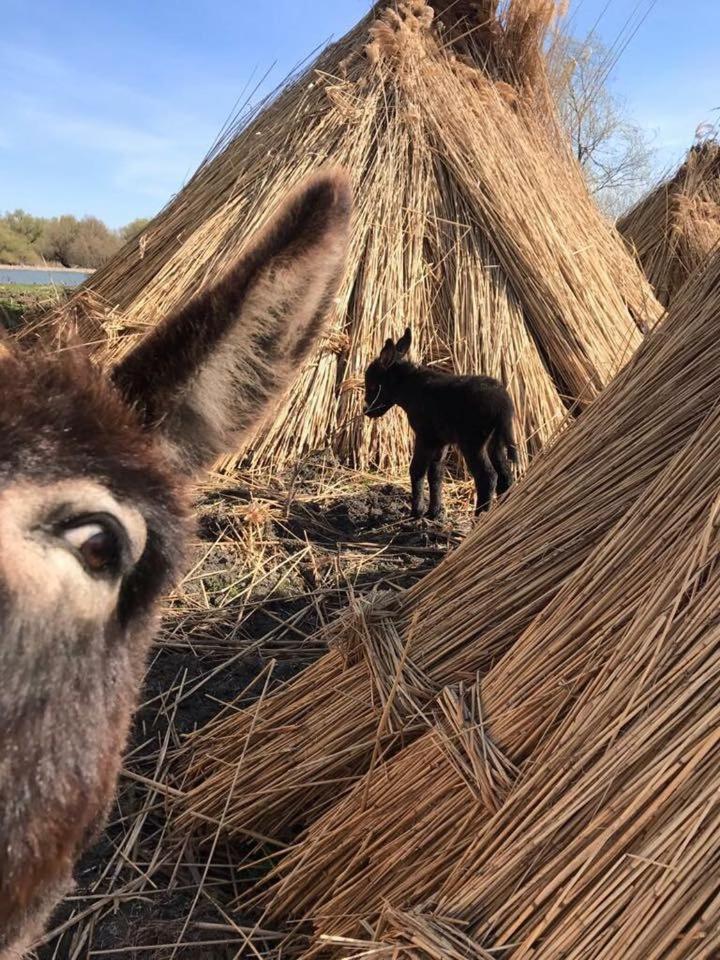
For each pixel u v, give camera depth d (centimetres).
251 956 284
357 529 646
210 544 573
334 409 784
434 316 847
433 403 658
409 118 899
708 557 237
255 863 313
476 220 881
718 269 328
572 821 223
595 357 832
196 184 938
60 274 2161
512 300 857
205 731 377
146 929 290
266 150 898
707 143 1495
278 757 333
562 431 404
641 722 222
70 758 127
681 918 192
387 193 861
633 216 1537
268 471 725
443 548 614
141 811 341
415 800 277
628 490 307
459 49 1035
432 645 320
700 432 272
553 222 921
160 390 174
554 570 311
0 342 153
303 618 500
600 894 205
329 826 296
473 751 265
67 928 293
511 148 952
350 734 321
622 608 258
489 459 662
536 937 213
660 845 202
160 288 800
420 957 223
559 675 261
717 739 206
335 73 956
